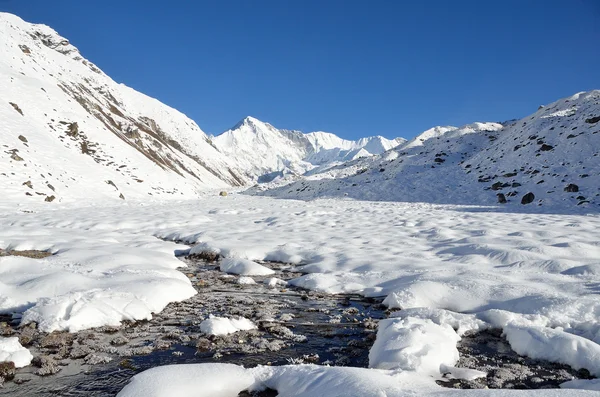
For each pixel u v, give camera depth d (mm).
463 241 14547
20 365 5270
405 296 8109
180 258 13633
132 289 7969
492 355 5793
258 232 18562
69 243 13297
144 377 4477
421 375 4703
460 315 6938
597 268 9289
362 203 42781
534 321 6512
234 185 164625
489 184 43125
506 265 10773
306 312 8047
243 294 9297
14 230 15523
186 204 38844
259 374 4785
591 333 5984
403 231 18594
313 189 63500
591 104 52812
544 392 3547
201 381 4469
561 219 22500
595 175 35188
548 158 42688
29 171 31875
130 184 43812
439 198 42531
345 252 13266
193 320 7277
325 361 5668
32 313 6730
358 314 7918
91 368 5305
